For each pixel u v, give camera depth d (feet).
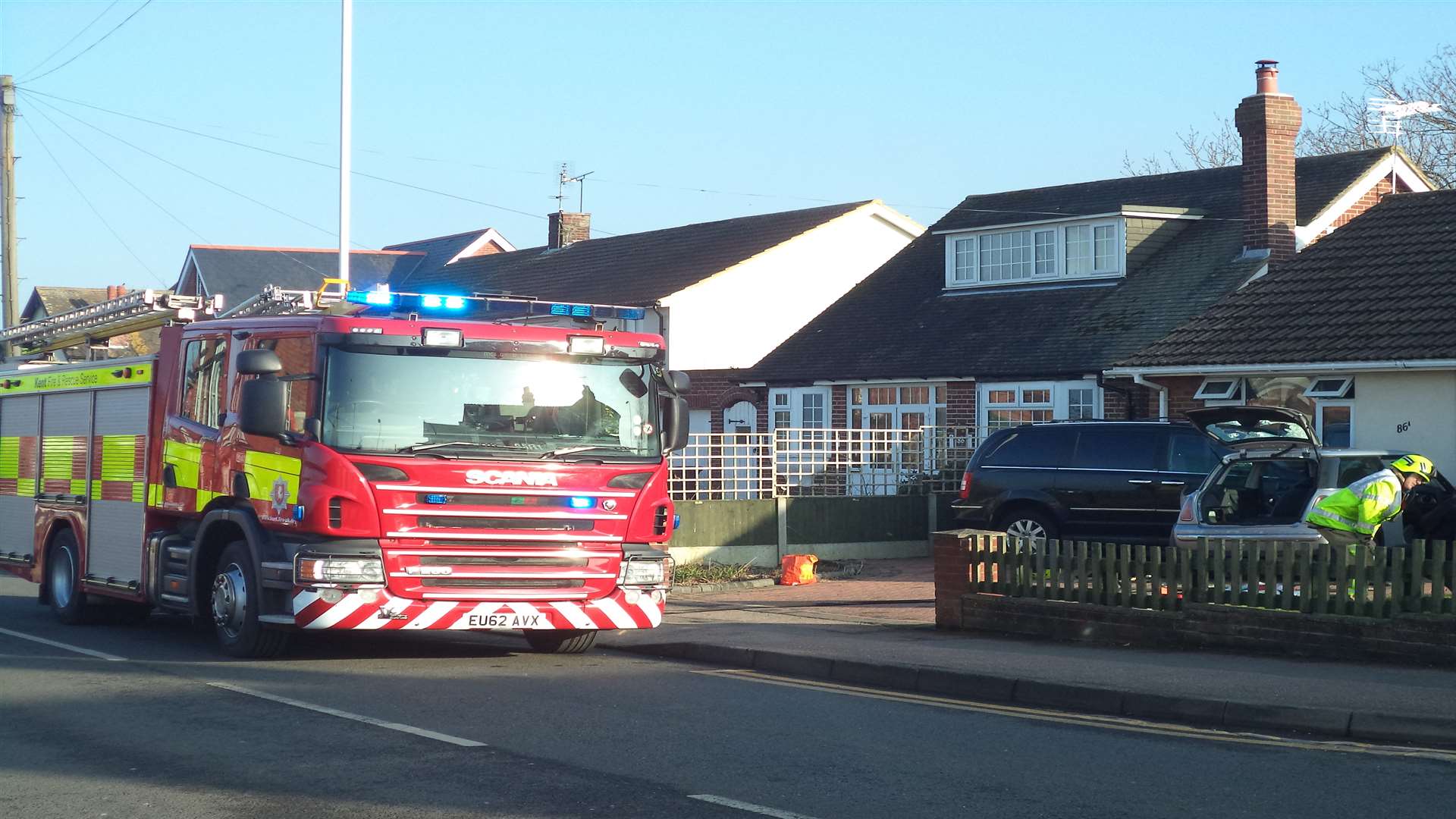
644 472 41.70
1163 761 27.84
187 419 44.91
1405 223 74.33
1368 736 30.37
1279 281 73.31
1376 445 61.82
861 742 29.76
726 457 76.23
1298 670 36.88
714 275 126.11
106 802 24.67
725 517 73.97
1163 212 96.58
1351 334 63.67
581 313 44.29
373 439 38.63
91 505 50.55
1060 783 25.91
